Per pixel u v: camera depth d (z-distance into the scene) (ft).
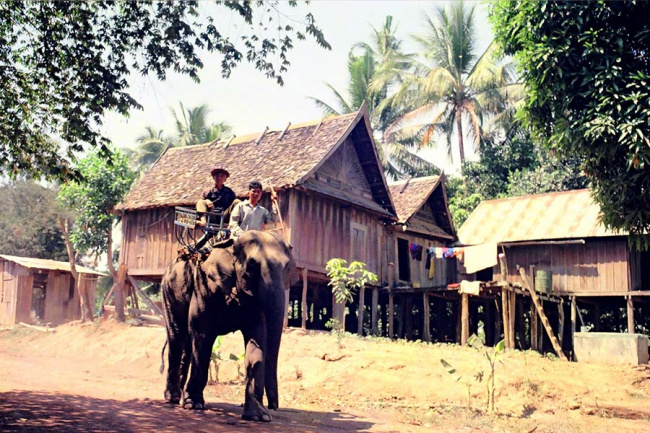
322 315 93.97
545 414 36.19
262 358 24.86
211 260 26.27
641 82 40.11
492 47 116.37
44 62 33.22
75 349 62.64
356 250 76.84
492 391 35.47
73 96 33.24
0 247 113.19
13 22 32.86
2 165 35.76
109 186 76.69
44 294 99.96
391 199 80.18
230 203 29.76
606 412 37.88
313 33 34.45
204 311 26.76
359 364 43.60
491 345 86.58
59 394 30.48
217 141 84.74
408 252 87.45
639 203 43.68
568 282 80.48
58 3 32.01
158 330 62.44
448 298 84.48
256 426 23.81
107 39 33.09
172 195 74.23
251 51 34.53
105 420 23.22
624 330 101.86
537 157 119.85
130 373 48.49
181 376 29.84
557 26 44.29
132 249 77.15
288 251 26.30
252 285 24.91
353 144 77.71
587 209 82.74
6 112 34.47
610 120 40.88
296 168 67.77
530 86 49.19
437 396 38.32
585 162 46.39
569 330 94.27
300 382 42.24
